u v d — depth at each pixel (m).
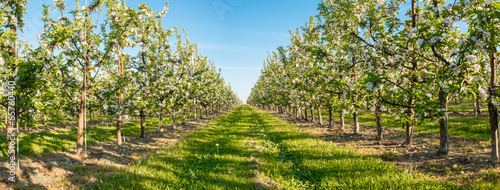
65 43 8.25
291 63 16.16
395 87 6.84
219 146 11.07
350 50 8.96
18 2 7.79
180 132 18.80
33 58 7.81
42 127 21.19
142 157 10.06
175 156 9.23
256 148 10.67
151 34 13.33
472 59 5.25
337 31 9.86
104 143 12.66
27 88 7.29
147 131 18.30
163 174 7.00
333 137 13.70
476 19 5.11
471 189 4.95
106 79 11.82
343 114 13.14
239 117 31.08
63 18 8.74
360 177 6.01
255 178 6.59
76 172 7.67
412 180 5.55
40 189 6.15
